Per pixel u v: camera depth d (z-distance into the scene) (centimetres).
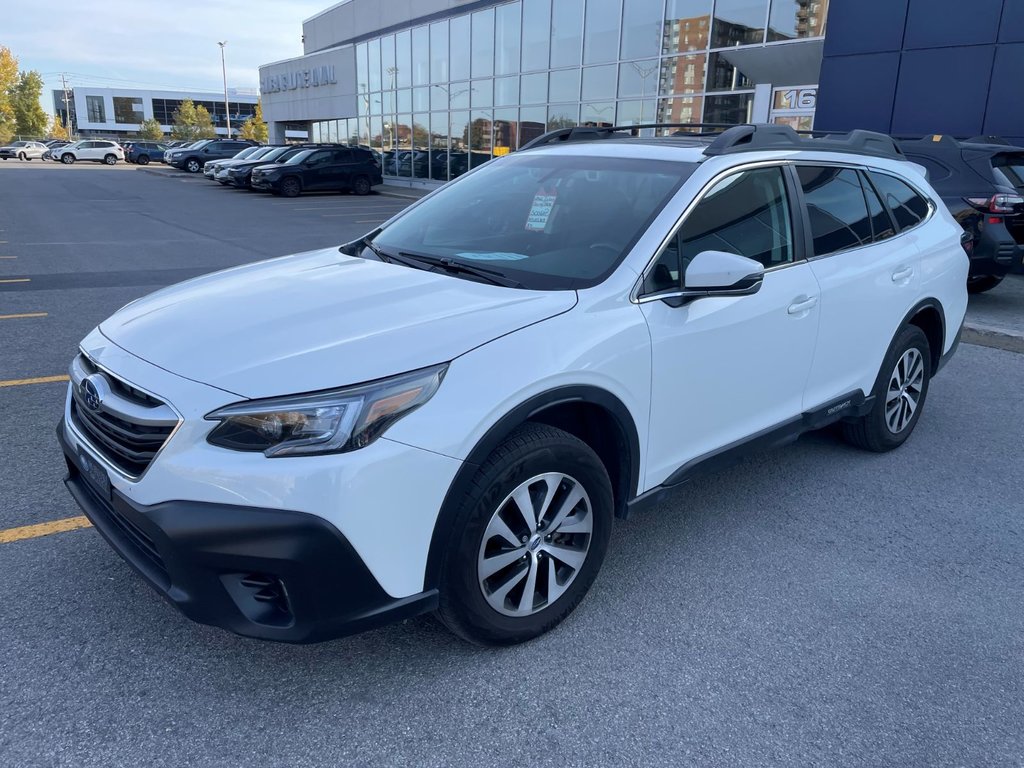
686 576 344
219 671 272
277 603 242
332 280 321
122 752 235
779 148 381
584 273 310
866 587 339
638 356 296
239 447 232
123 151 5653
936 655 295
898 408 478
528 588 282
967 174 862
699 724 255
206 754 236
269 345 255
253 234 1558
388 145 3322
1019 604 330
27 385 562
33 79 8925
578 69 2153
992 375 664
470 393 250
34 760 231
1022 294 986
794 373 381
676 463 332
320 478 228
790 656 291
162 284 977
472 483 255
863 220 429
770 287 356
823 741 250
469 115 2680
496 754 240
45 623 294
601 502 296
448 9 2689
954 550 372
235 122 12081
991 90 1222
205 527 228
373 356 245
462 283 310
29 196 2436
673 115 1898
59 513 376
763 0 1647
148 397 247
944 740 252
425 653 286
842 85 1409
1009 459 484
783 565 355
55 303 845
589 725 254
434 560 253
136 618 299
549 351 270
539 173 389
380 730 248
